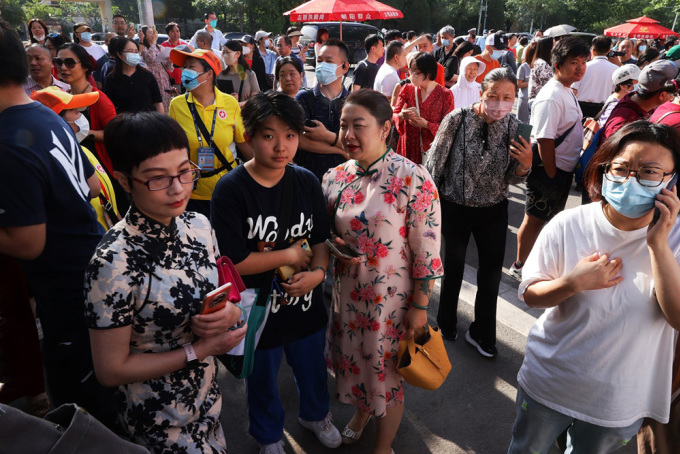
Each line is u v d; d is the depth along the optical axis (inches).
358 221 79.7
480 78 276.2
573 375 62.4
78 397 79.7
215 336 57.9
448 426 103.8
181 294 55.6
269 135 71.6
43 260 74.0
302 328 86.7
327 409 97.3
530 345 68.7
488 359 123.6
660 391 63.2
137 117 50.9
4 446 38.2
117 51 202.4
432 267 79.7
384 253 79.4
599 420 62.7
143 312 54.1
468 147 111.3
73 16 1907.0
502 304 146.3
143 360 54.9
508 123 108.6
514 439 74.4
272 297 82.2
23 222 68.0
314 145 132.1
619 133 54.8
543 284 62.4
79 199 74.9
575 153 143.9
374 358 83.4
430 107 154.3
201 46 305.3
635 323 58.6
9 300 86.6
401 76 270.8
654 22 546.3
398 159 78.5
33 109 70.9
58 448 40.6
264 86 299.9
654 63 127.3
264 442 90.7
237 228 75.5
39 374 93.9
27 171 67.2
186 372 59.3
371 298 81.1
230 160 128.2
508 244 193.5
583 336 61.0
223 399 112.4
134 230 53.6
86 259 76.5
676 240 57.7
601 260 57.3
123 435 74.3
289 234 79.6
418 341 85.0
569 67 135.3
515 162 109.3
